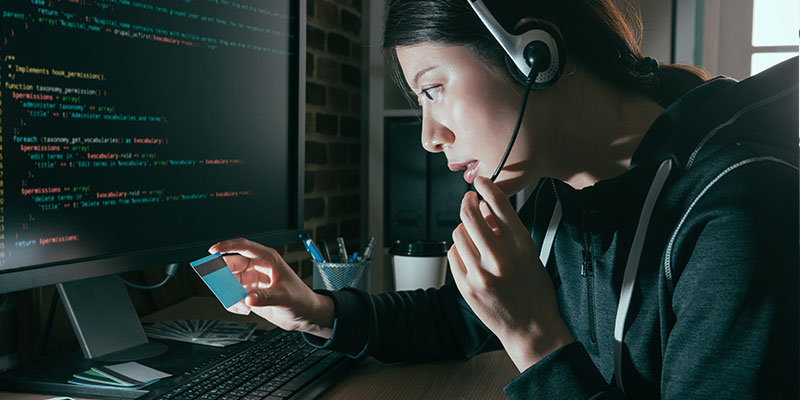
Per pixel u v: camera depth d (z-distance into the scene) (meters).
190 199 0.89
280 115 1.06
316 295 0.84
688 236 0.58
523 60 0.63
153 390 0.68
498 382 0.80
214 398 0.66
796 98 0.62
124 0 0.78
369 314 0.87
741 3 1.99
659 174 0.64
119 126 0.78
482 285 0.63
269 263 0.80
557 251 0.84
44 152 0.69
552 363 0.61
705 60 1.95
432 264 1.18
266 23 1.01
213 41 0.91
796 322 0.50
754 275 0.52
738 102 0.63
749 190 0.55
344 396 0.74
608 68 0.70
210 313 1.11
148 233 0.82
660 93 0.75
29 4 0.67
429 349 0.88
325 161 1.86
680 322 0.56
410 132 1.79
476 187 0.66
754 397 0.50
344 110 1.99
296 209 1.10
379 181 1.94
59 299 0.97
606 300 0.71
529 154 0.68
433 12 0.65
